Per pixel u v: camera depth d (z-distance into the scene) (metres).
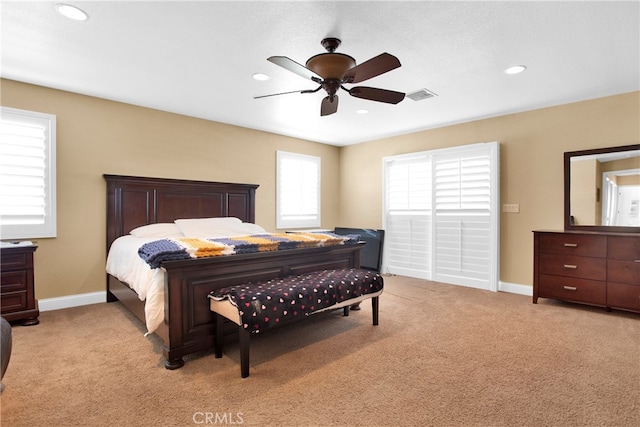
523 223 4.02
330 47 2.34
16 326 2.83
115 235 3.60
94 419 1.61
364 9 1.98
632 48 2.43
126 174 3.72
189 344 2.18
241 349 2.01
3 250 2.73
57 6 1.95
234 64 2.73
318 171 5.77
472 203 4.36
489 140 4.26
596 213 3.50
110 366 2.14
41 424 1.57
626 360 2.21
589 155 3.54
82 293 3.46
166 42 2.38
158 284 2.21
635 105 3.31
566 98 3.54
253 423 1.59
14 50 2.49
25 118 3.12
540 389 1.87
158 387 1.89
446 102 3.67
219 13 2.02
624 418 1.60
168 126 4.03
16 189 3.08
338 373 2.07
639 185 3.27
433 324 2.95
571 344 2.49
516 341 2.55
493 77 2.98
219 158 4.49
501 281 4.19
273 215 5.13
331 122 4.51
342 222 6.05
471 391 1.86
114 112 3.63
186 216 4.11
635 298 3.04
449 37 2.30
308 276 2.68
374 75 2.16
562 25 2.14
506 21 2.10
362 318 3.11
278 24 2.14
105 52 2.53
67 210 3.36
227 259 2.32
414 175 5.00
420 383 1.95
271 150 5.09
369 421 1.60
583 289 3.30
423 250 4.91
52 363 2.17
